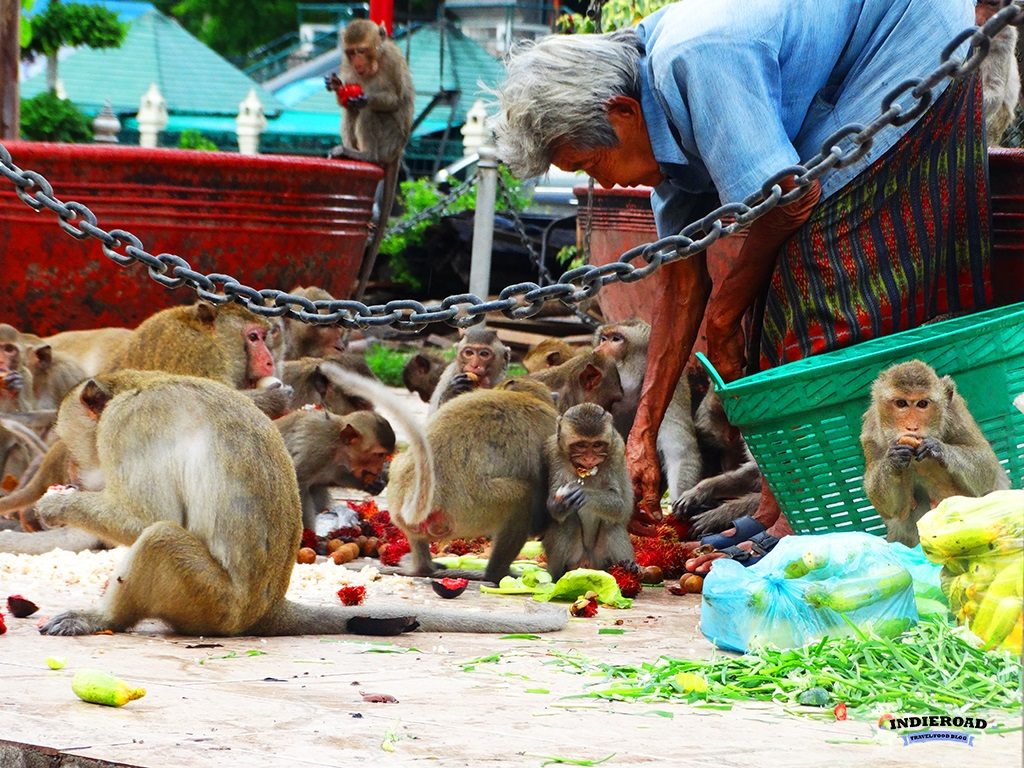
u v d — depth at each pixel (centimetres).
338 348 1173
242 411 605
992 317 734
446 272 2214
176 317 939
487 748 418
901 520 680
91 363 1030
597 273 566
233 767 393
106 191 1173
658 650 575
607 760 406
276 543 596
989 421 693
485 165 1748
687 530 905
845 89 729
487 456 762
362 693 489
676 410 1027
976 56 512
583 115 703
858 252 736
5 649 550
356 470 886
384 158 1548
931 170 731
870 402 686
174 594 579
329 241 1248
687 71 691
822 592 541
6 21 1328
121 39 2550
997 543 497
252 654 557
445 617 614
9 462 932
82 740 416
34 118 2333
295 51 4447
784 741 429
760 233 742
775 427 707
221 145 3145
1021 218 861
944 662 502
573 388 992
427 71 3112
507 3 3278
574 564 764
